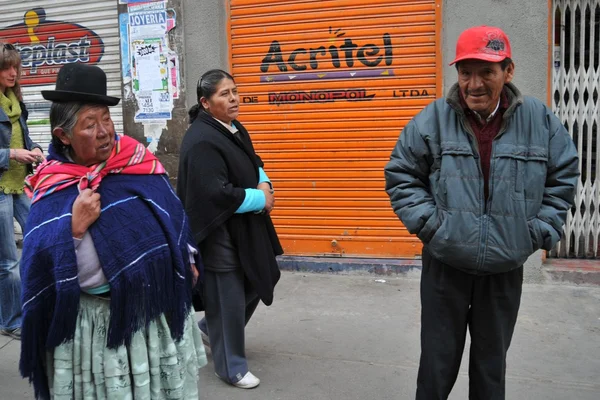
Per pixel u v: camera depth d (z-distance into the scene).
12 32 6.36
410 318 4.34
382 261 5.25
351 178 5.29
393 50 5.02
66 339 1.96
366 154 5.22
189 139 3.25
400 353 3.79
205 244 3.28
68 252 1.93
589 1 4.79
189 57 5.54
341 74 5.18
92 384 2.06
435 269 2.55
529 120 2.36
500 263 2.33
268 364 3.69
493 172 2.33
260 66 5.38
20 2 6.26
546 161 2.35
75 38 6.12
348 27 5.11
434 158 2.45
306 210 5.43
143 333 2.07
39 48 6.29
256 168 3.45
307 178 5.39
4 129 3.85
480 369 2.59
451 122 2.42
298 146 5.38
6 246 4.03
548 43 4.70
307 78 5.27
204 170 3.15
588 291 4.72
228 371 3.39
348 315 4.43
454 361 2.61
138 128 5.79
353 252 5.37
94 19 6.01
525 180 2.33
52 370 2.08
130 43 5.69
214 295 3.36
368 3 5.03
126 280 1.98
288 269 5.45
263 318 4.43
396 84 5.07
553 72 4.84
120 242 2.00
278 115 5.39
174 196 2.24
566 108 4.94
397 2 4.96
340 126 5.25
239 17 5.38
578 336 3.95
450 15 4.82
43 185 2.05
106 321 2.04
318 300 4.74
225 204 3.16
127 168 2.12
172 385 2.16
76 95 1.93
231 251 3.31
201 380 3.51
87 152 1.99
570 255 5.18
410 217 2.46
